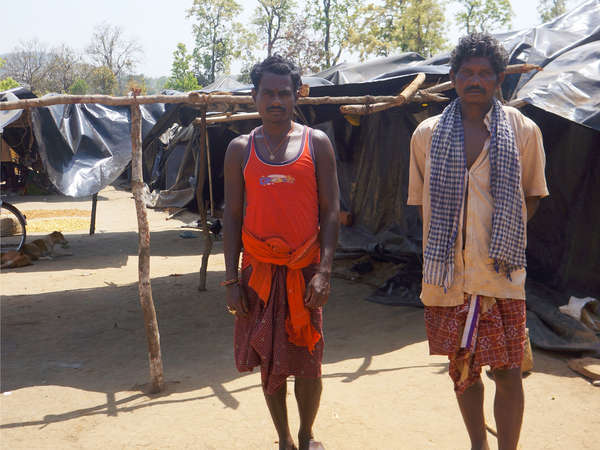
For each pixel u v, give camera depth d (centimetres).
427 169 237
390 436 301
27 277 820
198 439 304
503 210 219
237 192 262
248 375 409
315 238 252
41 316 606
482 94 225
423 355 438
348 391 368
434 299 232
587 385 364
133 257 988
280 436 265
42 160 754
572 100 492
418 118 711
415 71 597
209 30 6078
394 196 760
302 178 247
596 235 522
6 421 337
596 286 521
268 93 249
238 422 324
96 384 402
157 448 295
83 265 915
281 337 251
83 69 6912
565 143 550
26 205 1942
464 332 225
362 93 613
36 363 455
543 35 654
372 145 782
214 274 817
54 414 346
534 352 433
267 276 253
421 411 332
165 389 385
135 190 373
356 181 810
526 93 523
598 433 297
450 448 286
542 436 296
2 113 757
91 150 795
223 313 608
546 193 234
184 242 1138
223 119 724
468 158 228
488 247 222
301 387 262
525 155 230
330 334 515
